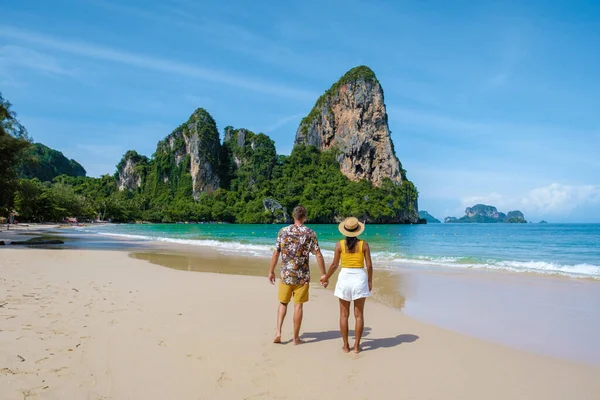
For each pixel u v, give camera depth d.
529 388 3.70
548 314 6.66
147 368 3.92
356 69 156.62
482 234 50.22
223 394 3.42
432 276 11.03
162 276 10.35
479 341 5.13
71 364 3.93
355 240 4.67
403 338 5.23
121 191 151.25
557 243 29.22
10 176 24.67
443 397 3.47
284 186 144.12
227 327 5.49
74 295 7.24
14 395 3.21
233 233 49.44
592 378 3.96
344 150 147.75
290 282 4.84
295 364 4.19
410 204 144.00
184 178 152.00
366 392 3.54
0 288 7.62
